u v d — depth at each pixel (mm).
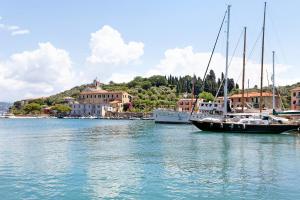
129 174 28859
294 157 39219
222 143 54781
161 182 26047
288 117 88188
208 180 26828
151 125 125000
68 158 37562
